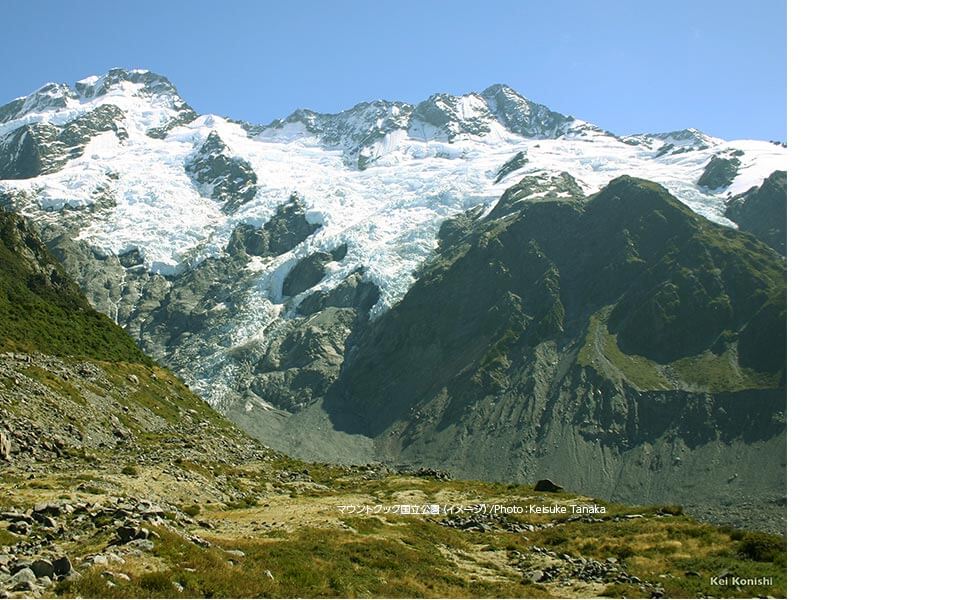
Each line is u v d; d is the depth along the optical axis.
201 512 60.00
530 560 53.88
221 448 101.12
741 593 46.03
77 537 38.12
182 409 115.44
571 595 44.81
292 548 44.12
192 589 32.72
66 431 79.50
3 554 33.09
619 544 58.44
